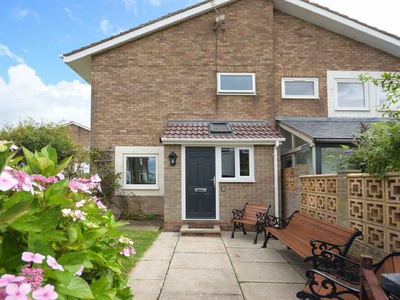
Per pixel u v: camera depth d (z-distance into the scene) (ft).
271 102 31.65
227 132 27.73
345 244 11.76
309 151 27.14
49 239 4.98
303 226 17.12
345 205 15.74
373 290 4.77
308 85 32.96
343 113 32.37
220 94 31.68
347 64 32.76
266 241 19.81
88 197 8.48
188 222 25.71
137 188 30.76
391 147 11.75
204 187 26.55
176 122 31.30
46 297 3.64
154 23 31.42
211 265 15.79
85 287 4.79
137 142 31.37
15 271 4.42
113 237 8.21
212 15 32.30
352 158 16.05
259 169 26.63
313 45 32.86
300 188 23.40
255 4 32.32
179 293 12.10
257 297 11.78
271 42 32.07
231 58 32.01
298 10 31.83
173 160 26.08
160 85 31.86
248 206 24.58
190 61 32.01
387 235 12.12
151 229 25.38
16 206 4.29
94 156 30.32
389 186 12.09
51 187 5.84
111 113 31.58
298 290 12.50
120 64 31.94
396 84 13.38
